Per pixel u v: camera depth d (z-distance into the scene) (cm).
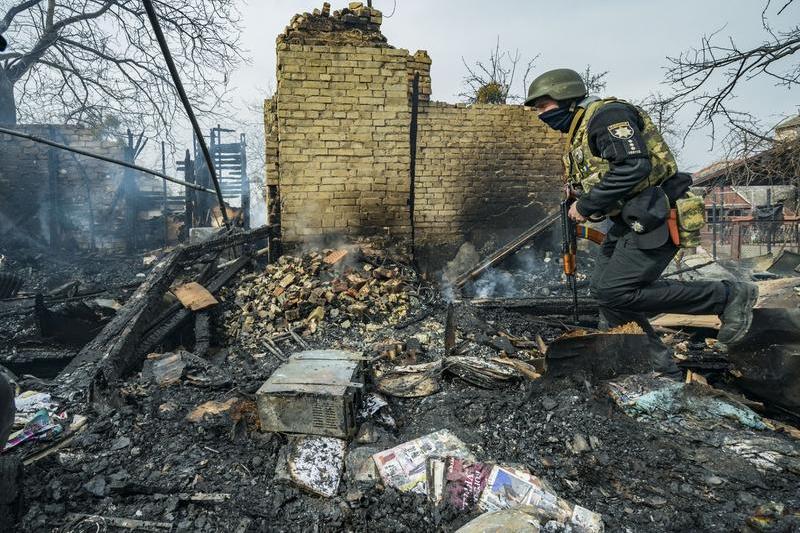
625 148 202
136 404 266
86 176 1106
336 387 214
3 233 1045
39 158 1073
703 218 216
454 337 349
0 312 511
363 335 413
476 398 249
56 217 1077
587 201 215
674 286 231
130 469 202
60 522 172
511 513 152
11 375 303
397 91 607
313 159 596
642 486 183
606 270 238
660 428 217
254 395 254
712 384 286
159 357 336
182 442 222
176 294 469
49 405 256
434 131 688
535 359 297
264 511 177
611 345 243
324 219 604
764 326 249
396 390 264
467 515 167
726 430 212
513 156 716
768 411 255
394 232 620
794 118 571
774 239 1039
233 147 1405
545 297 475
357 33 607
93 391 264
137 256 1073
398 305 470
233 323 455
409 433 224
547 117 237
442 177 695
